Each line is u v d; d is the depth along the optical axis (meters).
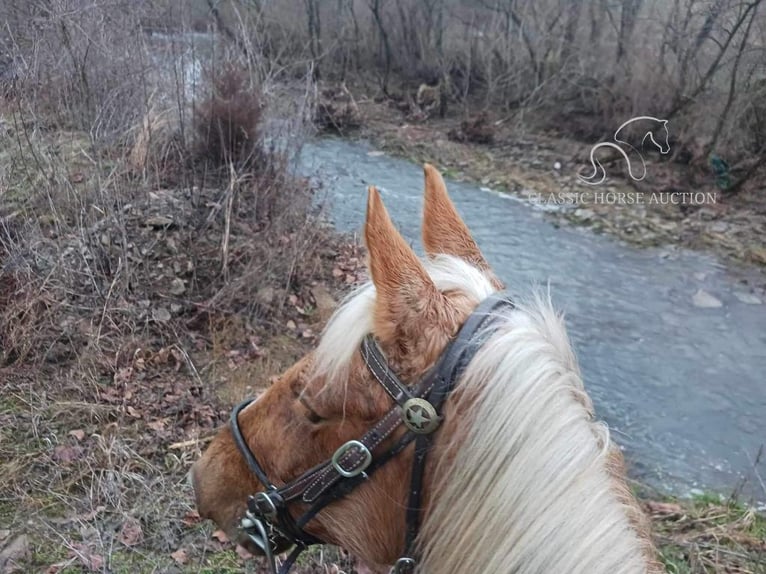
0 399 3.83
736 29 7.95
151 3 6.52
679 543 3.40
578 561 1.25
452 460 1.38
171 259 4.95
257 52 8.16
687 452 4.36
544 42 10.57
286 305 5.14
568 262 6.87
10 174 4.89
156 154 5.66
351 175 8.76
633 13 9.34
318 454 1.57
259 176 5.88
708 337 5.67
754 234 7.39
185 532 3.21
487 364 1.36
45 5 5.91
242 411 1.76
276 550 1.80
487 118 10.70
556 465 1.30
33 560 2.97
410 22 12.10
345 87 11.80
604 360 5.30
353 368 1.46
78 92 5.50
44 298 4.27
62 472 3.43
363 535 1.55
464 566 1.34
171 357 4.37
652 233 7.53
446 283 1.52
